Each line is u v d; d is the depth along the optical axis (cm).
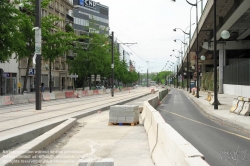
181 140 502
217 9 3030
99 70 5903
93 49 5672
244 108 1822
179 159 443
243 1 2361
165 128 647
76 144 960
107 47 5984
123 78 9919
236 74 3994
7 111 1958
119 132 1213
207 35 4684
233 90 4181
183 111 2277
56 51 3812
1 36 2483
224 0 2706
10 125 1277
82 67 5606
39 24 1977
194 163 357
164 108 2556
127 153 830
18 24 2980
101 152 842
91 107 2312
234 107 1994
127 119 1426
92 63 5594
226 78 4700
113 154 818
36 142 828
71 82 8050
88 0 10444
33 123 1341
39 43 1989
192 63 8400
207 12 3300
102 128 1335
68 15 7638
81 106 2434
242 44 4778
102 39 5759
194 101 3384
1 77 4059
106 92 6456
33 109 2117
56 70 6919
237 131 1272
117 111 1441
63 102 3028
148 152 844
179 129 1316
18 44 2745
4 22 2566
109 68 6488
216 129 1330
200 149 887
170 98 4391
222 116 1748
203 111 2255
